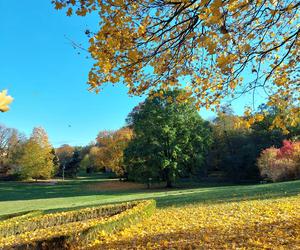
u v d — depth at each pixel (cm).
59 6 449
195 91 621
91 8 454
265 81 593
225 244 679
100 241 862
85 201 2720
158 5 499
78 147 9506
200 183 4750
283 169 3372
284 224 812
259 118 610
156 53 525
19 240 933
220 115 677
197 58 599
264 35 552
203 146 4369
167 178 4319
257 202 1287
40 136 6650
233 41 534
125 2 472
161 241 775
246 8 474
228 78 576
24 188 5203
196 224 962
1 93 137
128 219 1027
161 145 4159
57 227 1098
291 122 609
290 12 571
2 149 7188
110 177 7319
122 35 493
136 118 4622
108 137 5938
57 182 6362
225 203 1374
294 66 608
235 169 4881
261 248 627
